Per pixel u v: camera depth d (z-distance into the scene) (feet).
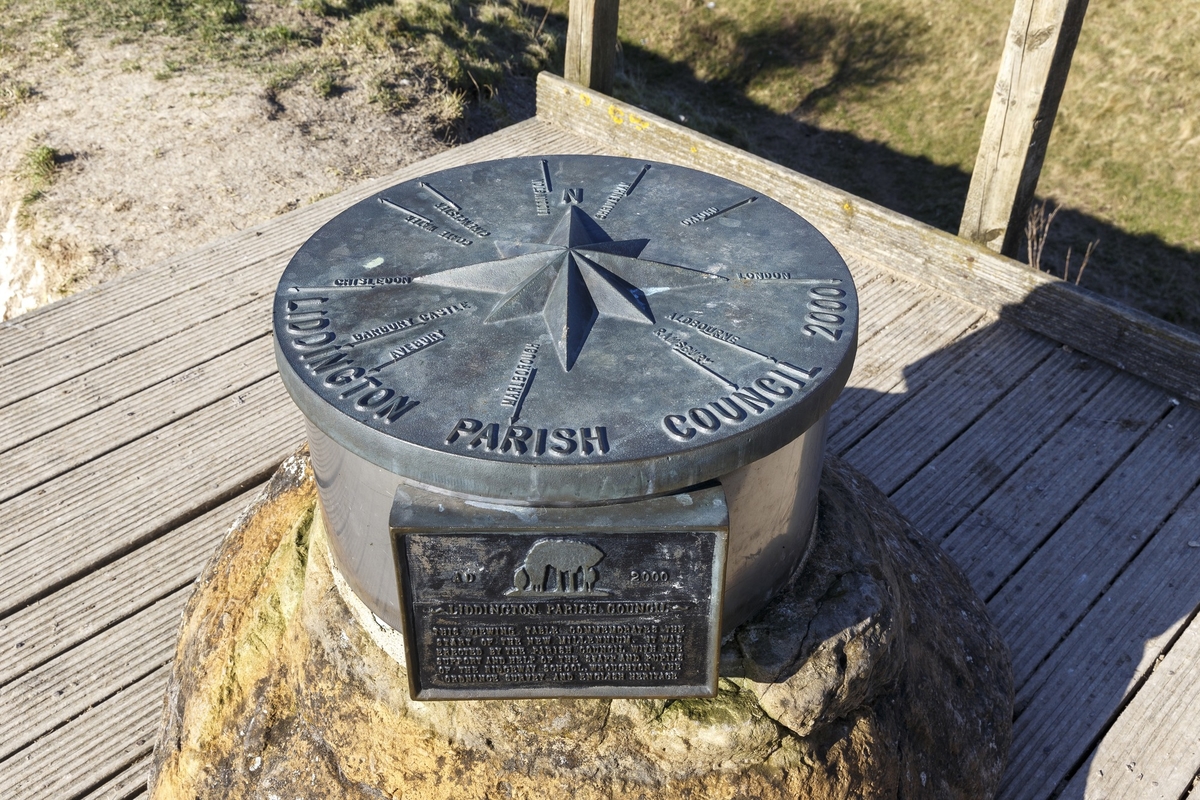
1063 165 15.98
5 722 3.63
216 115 9.14
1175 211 15.07
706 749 2.79
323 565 3.21
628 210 3.28
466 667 2.64
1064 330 5.10
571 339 2.65
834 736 2.91
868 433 4.66
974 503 4.33
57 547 4.19
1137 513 4.27
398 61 10.55
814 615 2.97
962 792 3.22
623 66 17.93
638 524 2.35
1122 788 3.35
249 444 4.69
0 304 8.05
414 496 2.42
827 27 19.81
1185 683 3.64
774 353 2.63
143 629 3.94
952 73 18.44
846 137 18.30
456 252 3.03
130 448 4.65
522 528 2.35
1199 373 4.68
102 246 7.71
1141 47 16.79
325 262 3.00
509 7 15.02
